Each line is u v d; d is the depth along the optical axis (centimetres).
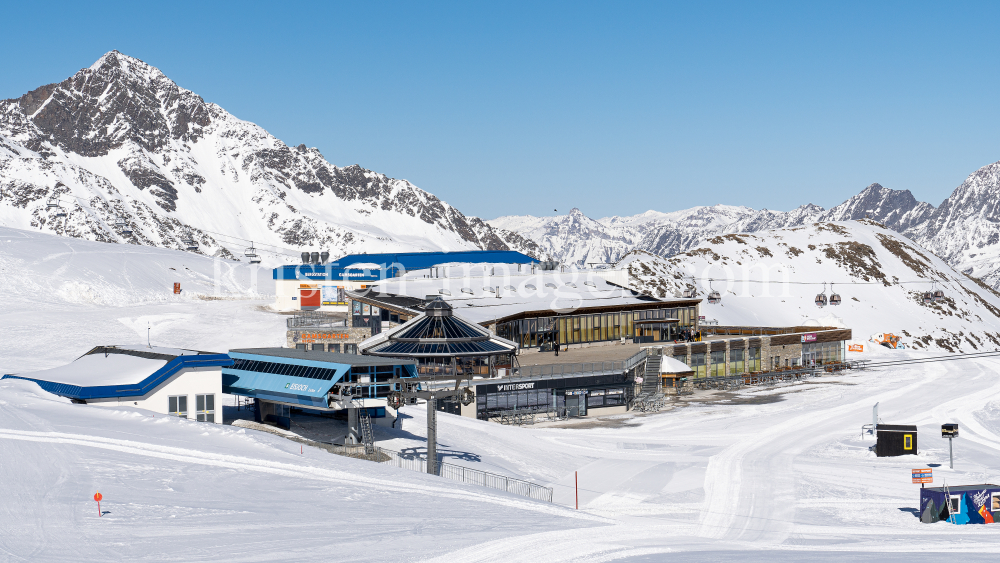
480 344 5412
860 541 3394
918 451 5675
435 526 2919
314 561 2308
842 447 5856
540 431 6481
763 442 6072
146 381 5112
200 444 4103
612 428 6744
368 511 3103
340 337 8625
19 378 5772
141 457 3669
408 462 4866
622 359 8162
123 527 2562
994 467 5178
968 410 7519
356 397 5156
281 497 3222
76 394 5003
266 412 6006
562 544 2791
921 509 3881
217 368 5366
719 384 9388
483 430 6162
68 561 2170
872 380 9712
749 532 3584
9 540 2342
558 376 7281
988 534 3559
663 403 7925
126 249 19838
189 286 17062
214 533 2569
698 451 5731
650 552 2811
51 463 3378
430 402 4625
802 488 4588
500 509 3431
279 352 6066
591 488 4603
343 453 4909
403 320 8306
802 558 2834
